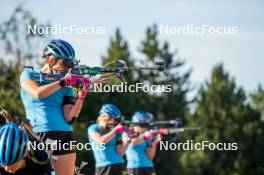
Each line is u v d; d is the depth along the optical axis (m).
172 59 109.31
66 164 19.53
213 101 95.38
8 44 59.03
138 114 33.94
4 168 16.27
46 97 19.30
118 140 30.08
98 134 29.12
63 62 19.50
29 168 16.48
